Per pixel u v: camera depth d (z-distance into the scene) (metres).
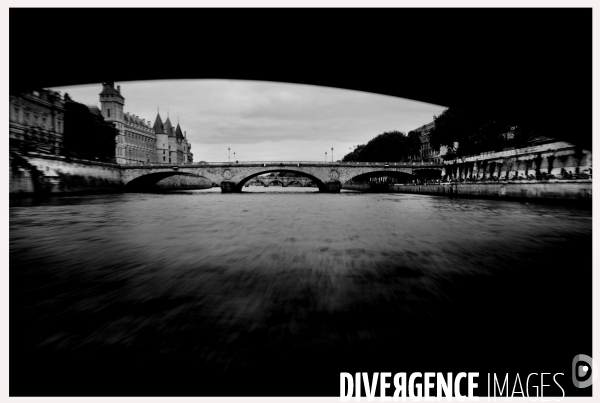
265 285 7.63
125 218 22.61
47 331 5.24
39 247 12.38
